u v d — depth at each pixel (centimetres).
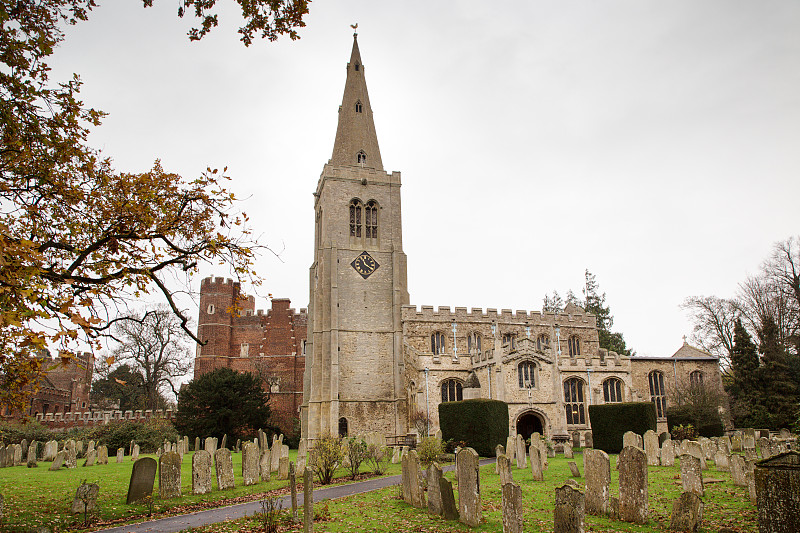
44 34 1246
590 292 9025
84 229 1380
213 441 3297
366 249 5856
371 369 5494
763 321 5062
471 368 4719
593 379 4419
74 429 5178
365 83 6719
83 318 992
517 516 1244
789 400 4641
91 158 1376
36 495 2012
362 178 6041
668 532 1270
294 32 1232
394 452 3170
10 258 952
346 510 1670
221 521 1570
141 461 1908
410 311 5541
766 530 888
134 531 1479
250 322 6950
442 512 1525
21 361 1197
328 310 5528
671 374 5291
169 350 6103
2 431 4391
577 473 2194
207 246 1423
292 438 5969
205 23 1193
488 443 3447
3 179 1303
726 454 2317
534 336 5788
